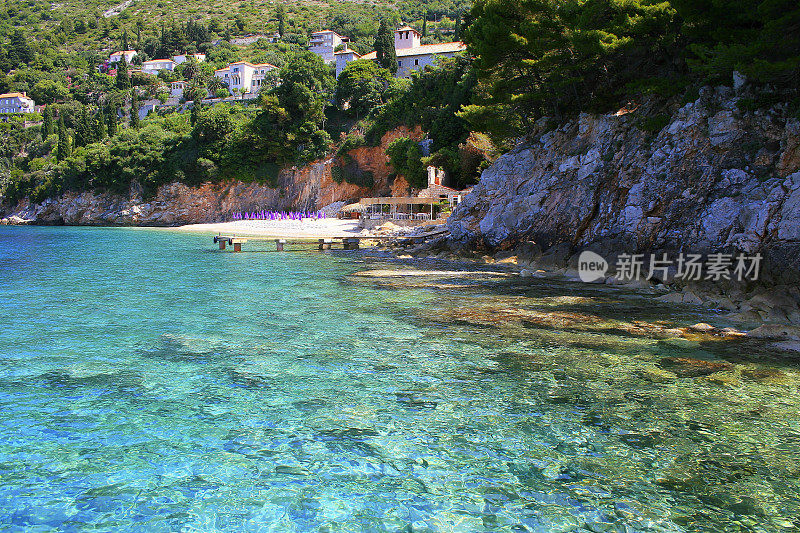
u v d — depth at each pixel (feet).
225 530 21.44
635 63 113.70
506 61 128.98
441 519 22.24
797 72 80.89
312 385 37.91
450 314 61.82
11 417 31.83
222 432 30.22
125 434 29.84
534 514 22.61
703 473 25.94
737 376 39.78
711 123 87.20
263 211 327.88
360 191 316.19
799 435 29.99
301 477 25.57
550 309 64.75
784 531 21.48
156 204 351.46
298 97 328.90
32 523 21.77
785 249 72.49
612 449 28.37
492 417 32.45
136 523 21.85
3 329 53.78
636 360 43.86
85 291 77.71
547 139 123.65
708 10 85.66
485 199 132.36
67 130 477.77
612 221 101.19
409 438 29.63
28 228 311.27
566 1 116.57
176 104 537.24
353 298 72.38
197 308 65.31
